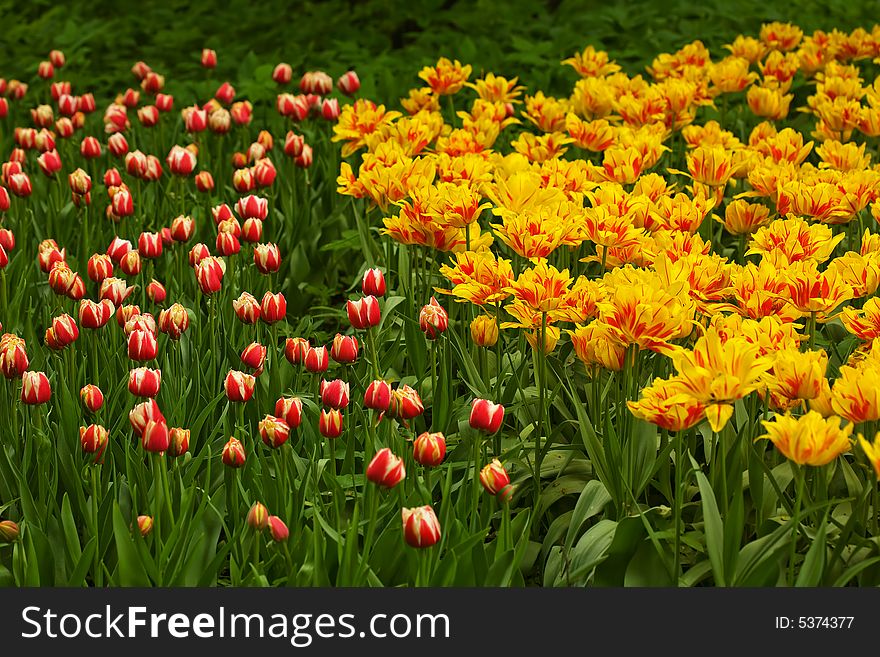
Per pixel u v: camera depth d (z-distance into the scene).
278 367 3.85
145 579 3.01
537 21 9.31
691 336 3.61
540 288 3.29
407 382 4.22
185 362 4.14
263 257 4.22
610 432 3.24
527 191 4.09
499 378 3.77
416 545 2.74
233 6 10.31
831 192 4.16
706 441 3.53
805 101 7.49
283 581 3.11
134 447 3.69
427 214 3.93
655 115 5.52
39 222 5.80
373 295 3.60
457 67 5.95
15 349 3.36
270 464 3.58
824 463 2.72
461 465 3.55
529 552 3.39
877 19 8.62
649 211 4.05
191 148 5.91
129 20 10.05
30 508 3.26
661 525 3.30
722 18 8.67
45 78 7.40
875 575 3.07
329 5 10.13
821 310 3.24
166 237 4.61
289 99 6.03
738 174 4.92
